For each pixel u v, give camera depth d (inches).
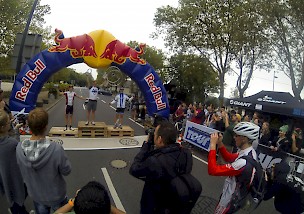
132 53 324.8
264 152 245.8
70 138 328.2
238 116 300.4
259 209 171.2
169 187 77.6
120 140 341.4
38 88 302.7
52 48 302.8
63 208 70.7
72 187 182.7
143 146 90.8
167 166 77.6
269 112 424.2
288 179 122.8
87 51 308.3
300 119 390.6
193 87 1094.4
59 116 548.1
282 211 126.0
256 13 679.7
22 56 269.1
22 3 658.8
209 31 814.5
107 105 964.6
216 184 208.7
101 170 223.3
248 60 821.9
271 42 673.0
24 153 86.7
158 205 80.0
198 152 314.2
